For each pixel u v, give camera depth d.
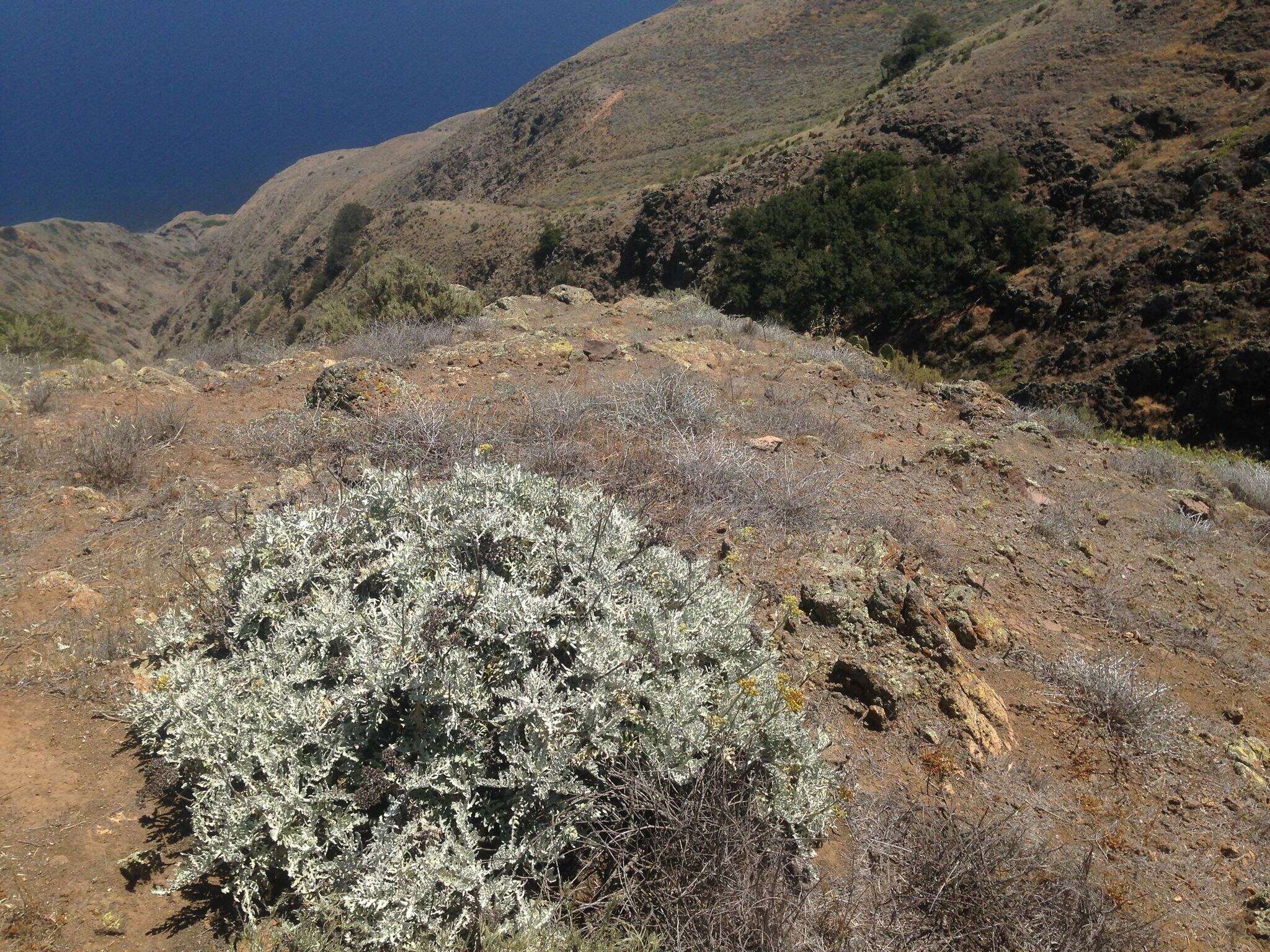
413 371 7.18
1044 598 4.77
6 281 95.06
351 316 10.64
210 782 2.50
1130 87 35.84
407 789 2.51
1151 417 23.70
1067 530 5.68
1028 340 29.03
